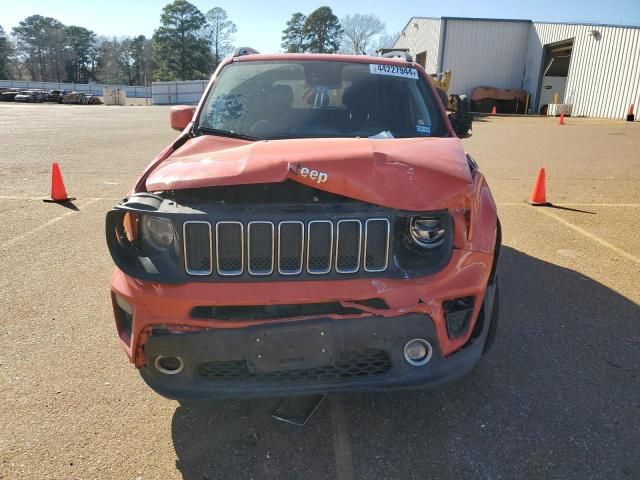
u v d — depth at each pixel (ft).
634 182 30.91
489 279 9.46
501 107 112.16
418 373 8.02
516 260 17.21
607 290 14.79
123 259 7.98
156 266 7.86
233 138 11.02
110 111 126.11
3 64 377.71
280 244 7.61
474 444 8.68
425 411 9.52
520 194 27.58
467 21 111.86
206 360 7.75
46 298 14.26
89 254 17.72
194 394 8.02
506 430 9.00
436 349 8.04
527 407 9.59
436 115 12.30
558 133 62.28
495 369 10.81
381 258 7.81
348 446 8.66
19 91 224.33
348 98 12.21
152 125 75.31
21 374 10.68
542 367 10.88
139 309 7.84
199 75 337.31
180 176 8.14
